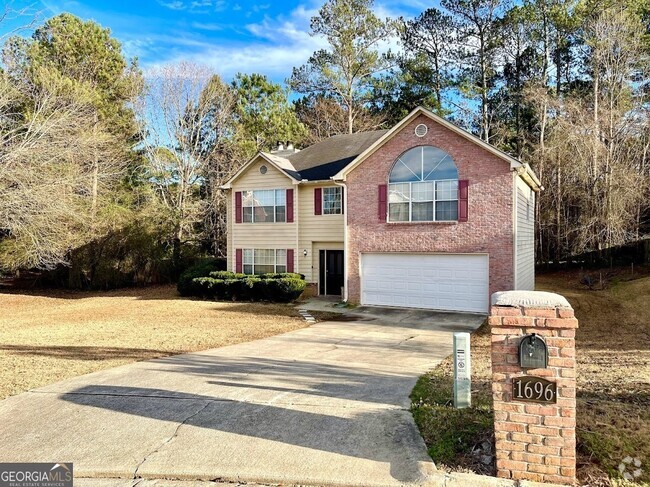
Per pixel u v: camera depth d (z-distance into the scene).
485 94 32.47
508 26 31.97
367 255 17.53
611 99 25.00
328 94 36.62
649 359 8.79
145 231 27.20
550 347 3.95
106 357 9.62
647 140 24.31
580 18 29.08
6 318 17.59
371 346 10.68
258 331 12.91
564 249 26.91
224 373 8.05
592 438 4.53
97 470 4.58
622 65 25.34
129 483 4.41
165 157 30.16
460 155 15.66
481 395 6.27
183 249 28.86
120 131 28.75
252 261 21.72
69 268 26.59
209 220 31.03
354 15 34.12
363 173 17.42
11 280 28.11
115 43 28.88
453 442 4.75
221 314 16.34
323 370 8.24
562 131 24.86
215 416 5.86
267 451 4.84
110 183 27.55
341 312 16.27
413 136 16.45
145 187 30.39
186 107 31.08
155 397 6.68
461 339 5.57
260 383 7.34
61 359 9.43
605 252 24.97
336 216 19.98
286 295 18.67
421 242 16.34
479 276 15.48
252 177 21.64
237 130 33.25
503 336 4.09
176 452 4.89
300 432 5.29
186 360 9.23
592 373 7.62
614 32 25.23
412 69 34.19
